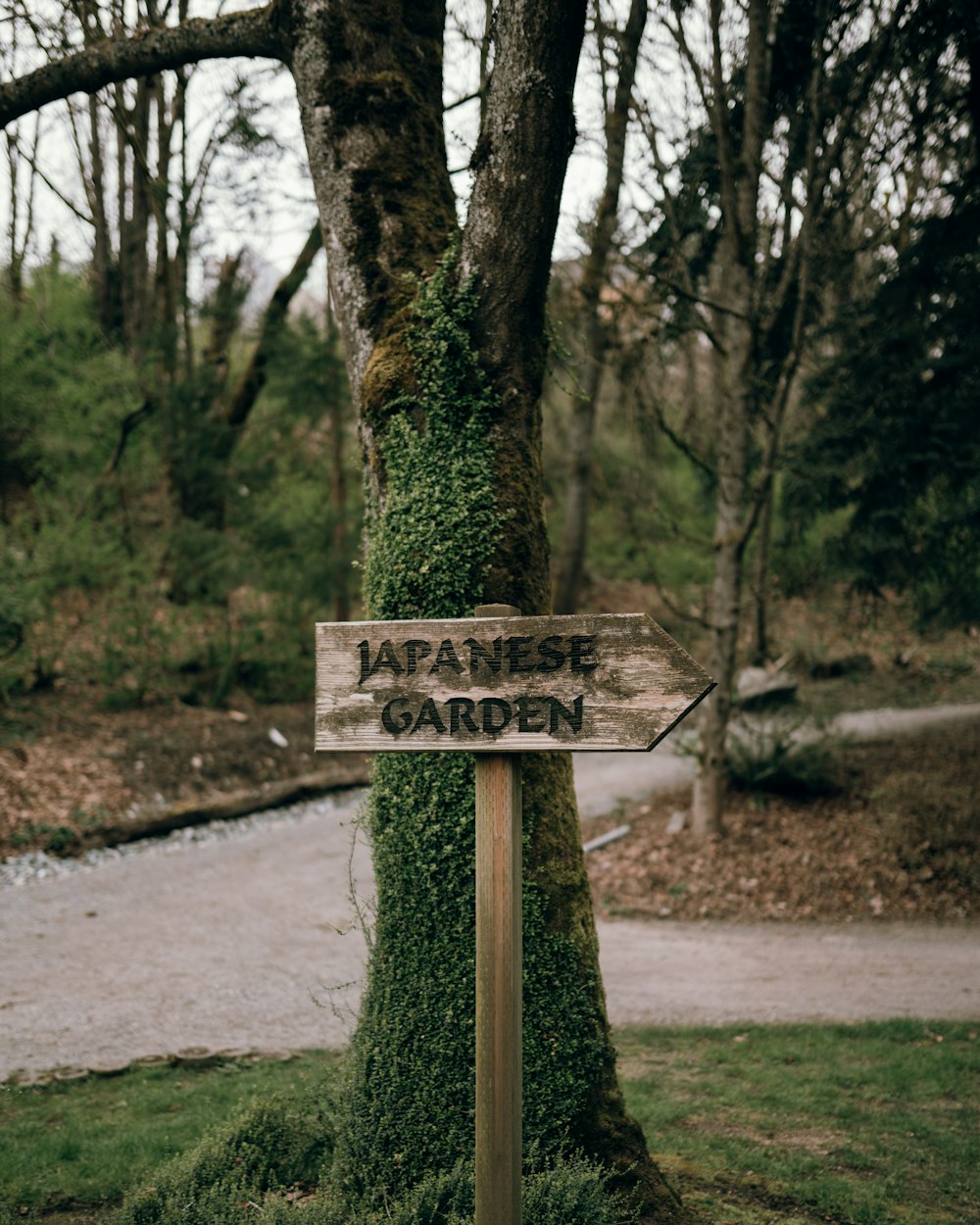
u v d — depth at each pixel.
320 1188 3.50
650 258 9.60
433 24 4.09
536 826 3.54
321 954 7.72
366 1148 3.40
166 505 15.41
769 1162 4.28
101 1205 3.89
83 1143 4.41
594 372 16.14
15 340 14.60
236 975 7.19
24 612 11.65
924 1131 4.76
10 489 14.85
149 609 14.05
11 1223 3.74
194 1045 5.86
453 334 3.55
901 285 10.45
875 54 8.38
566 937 3.50
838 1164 4.32
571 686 2.51
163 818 11.31
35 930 8.16
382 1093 3.42
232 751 13.55
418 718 2.65
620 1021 6.62
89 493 13.80
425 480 3.55
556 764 3.68
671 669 2.42
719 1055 5.93
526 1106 3.38
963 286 10.19
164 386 14.93
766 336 10.22
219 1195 3.28
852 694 17.11
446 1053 3.36
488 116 3.48
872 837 10.49
